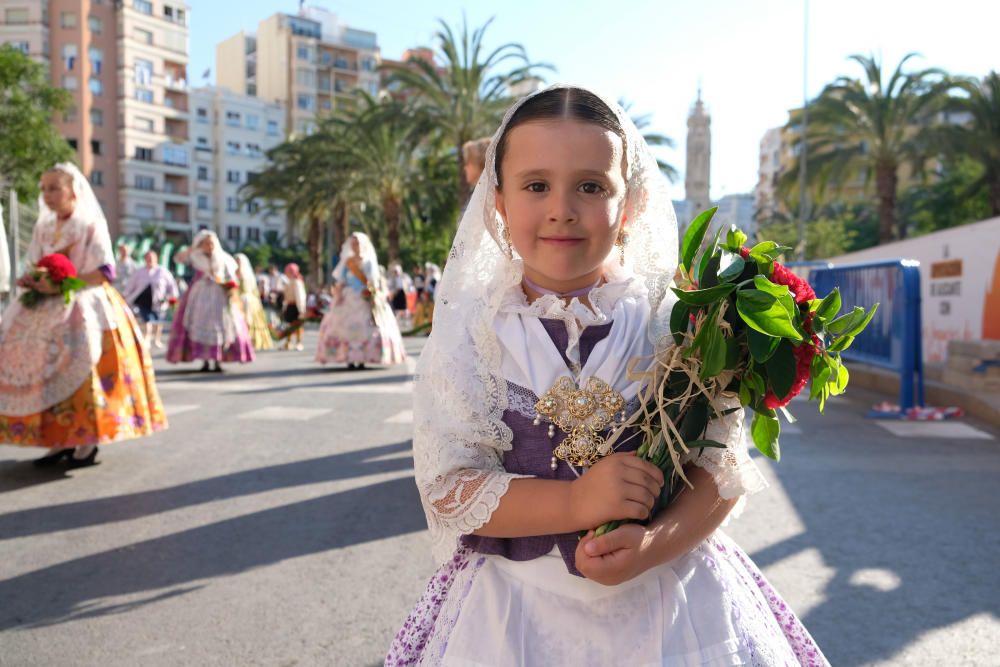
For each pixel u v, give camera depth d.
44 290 5.02
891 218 27.16
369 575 3.52
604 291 1.50
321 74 102.00
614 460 1.28
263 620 3.07
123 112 81.38
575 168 1.37
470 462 1.40
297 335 16.45
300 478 5.18
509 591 1.40
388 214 35.88
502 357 1.44
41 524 4.21
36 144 33.69
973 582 3.41
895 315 8.02
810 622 3.04
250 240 94.44
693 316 1.38
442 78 28.36
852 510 4.44
